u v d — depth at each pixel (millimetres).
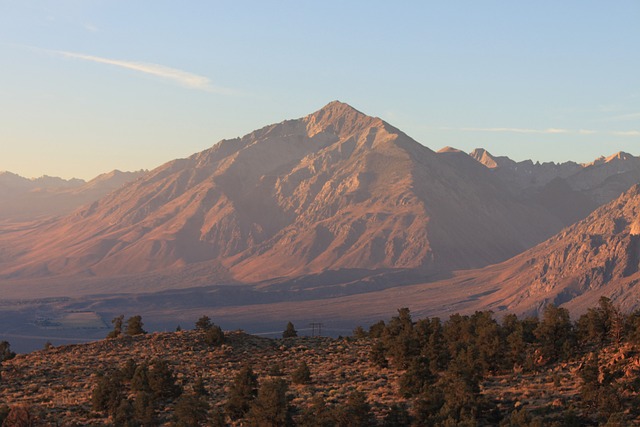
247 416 78812
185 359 110000
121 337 128875
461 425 69875
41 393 95375
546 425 67875
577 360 89312
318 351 114000
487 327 98750
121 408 82562
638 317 93938
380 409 79812
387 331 120312
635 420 68188
